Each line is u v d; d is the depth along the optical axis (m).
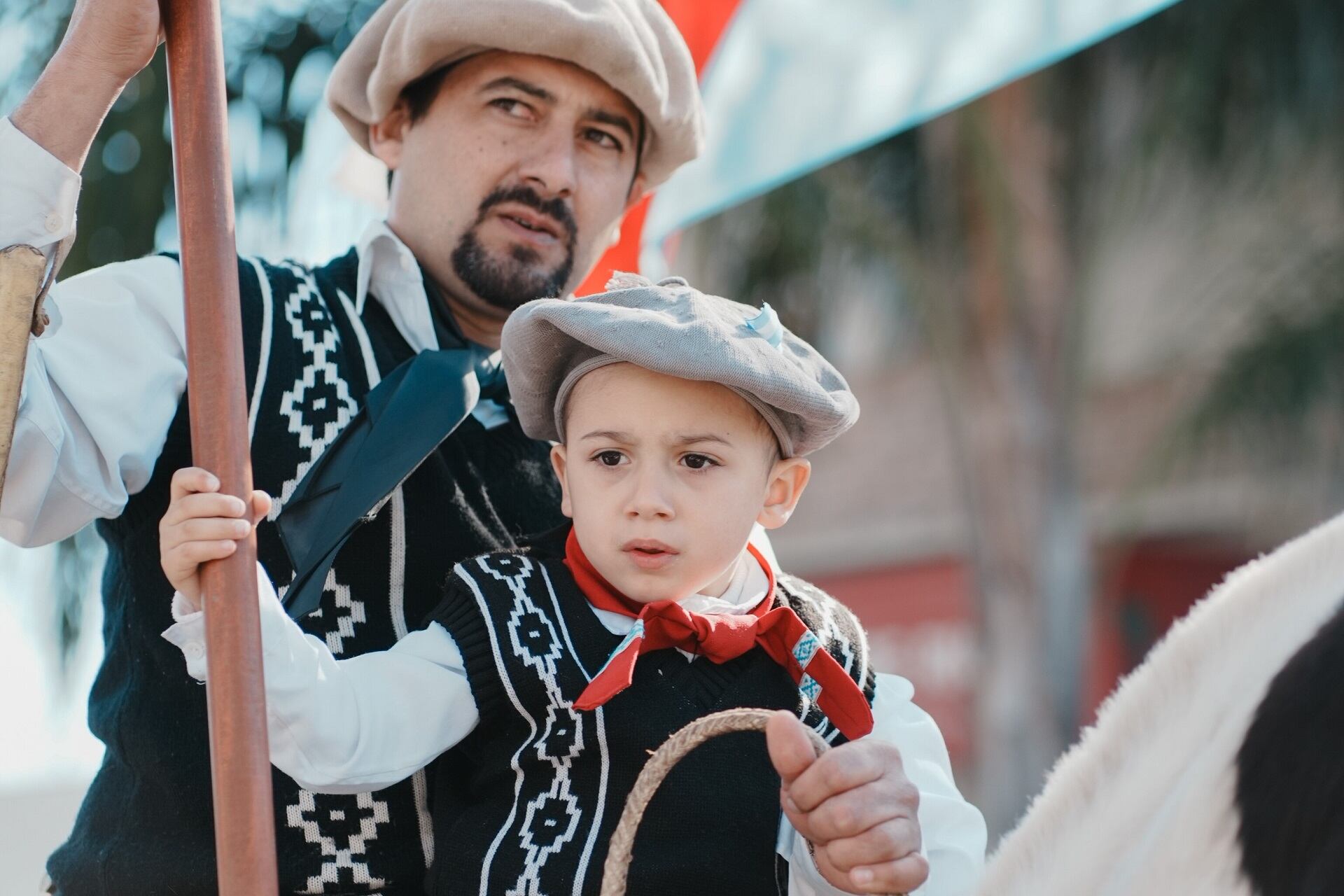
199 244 1.62
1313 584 1.19
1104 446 10.05
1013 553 8.70
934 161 8.39
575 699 1.75
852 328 11.89
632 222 3.08
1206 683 1.22
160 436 1.97
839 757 1.49
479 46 2.19
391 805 1.92
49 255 1.71
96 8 1.68
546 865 1.69
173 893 1.89
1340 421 8.52
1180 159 8.16
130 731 1.96
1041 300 8.56
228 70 4.84
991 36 2.54
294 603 1.86
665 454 1.77
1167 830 1.14
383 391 2.02
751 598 1.88
